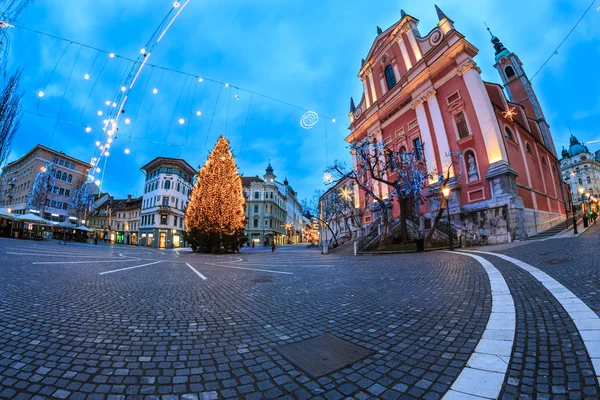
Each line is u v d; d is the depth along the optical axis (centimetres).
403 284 635
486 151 1980
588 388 189
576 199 6362
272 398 197
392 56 2969
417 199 2078
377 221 2747
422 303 452
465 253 1269
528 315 352
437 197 2238
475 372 222
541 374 212
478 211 1933
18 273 721
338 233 4644
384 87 3095
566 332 287
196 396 198
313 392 204
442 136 2277
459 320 355
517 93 4062
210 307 452
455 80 2252
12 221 3141
